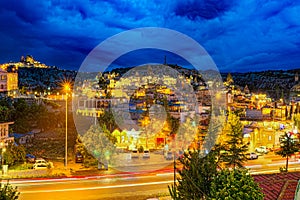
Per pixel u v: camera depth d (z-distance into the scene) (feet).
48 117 225.97
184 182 53.52
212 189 46.29
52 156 153.38
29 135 197.47
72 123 220.64
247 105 331.36
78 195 98.37
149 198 95.86
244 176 45.65
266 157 179.01
